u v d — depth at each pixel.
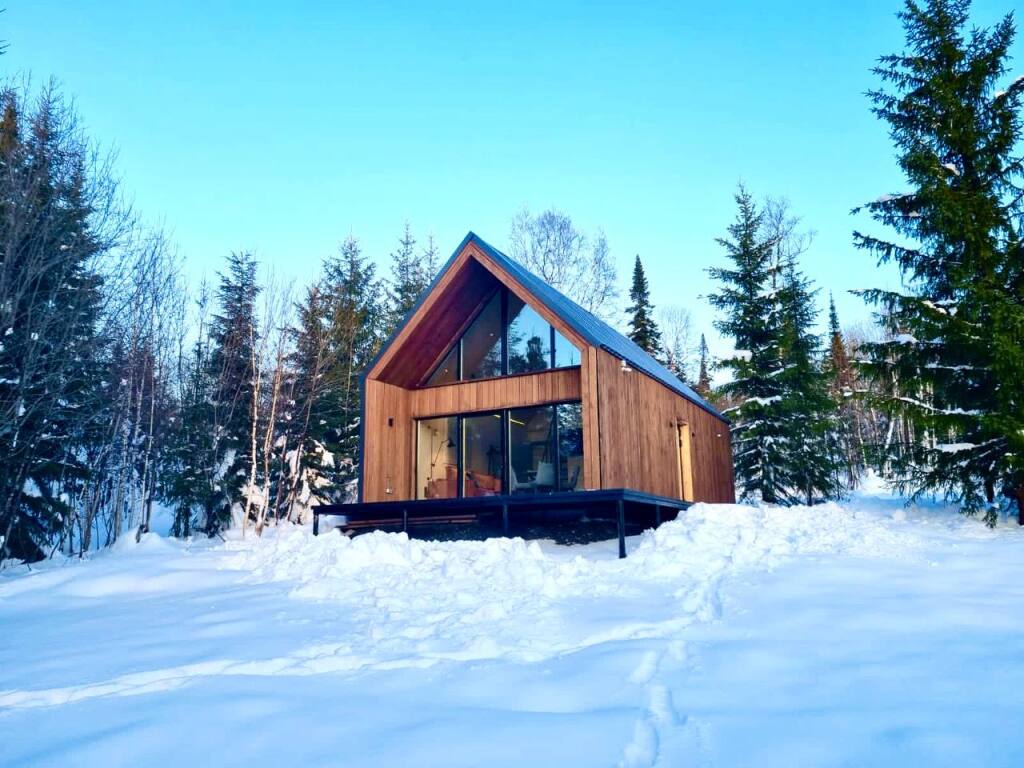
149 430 18.58
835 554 8.26
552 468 13.70
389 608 6.82
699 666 4.55
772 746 3.19
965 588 6.36
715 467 20.36
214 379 21.69
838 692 3.91
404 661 4.95
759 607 6.05
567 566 8.01
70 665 5.27
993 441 12.17
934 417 12.41
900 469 13.34
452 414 15.02
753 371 21.95
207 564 10.69
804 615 5.64
